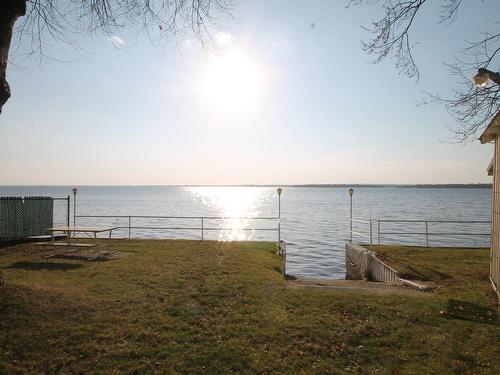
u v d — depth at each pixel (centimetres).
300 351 632
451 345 662
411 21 695
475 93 671
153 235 4378
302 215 7125
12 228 1727
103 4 774
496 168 1054
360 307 830
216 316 761
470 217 6425
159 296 857
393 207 9469
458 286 1080
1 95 701
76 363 575
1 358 571
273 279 1052
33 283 926
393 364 602
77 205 9981
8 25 701
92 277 1031
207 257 1347
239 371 571
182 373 561
